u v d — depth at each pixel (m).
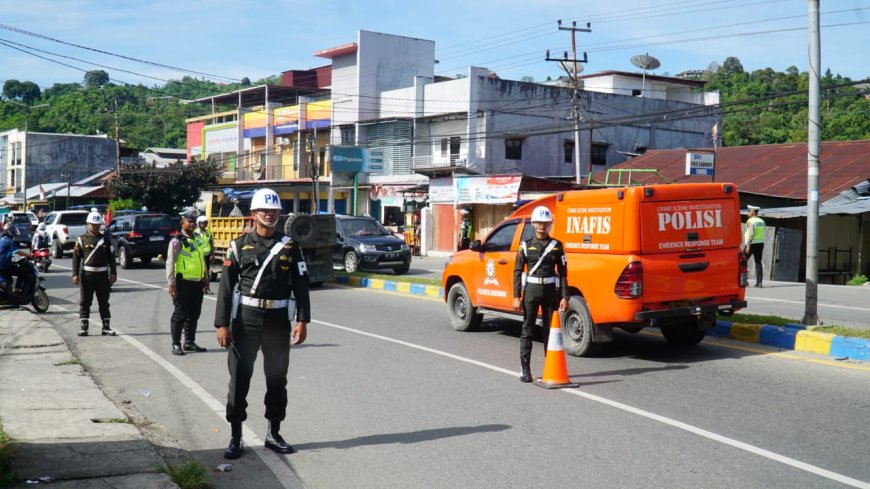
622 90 54.84
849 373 9.09
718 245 10.20
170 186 54.22
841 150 32.31
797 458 6.00
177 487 5.04
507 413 7.43
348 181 46.66
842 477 5.57
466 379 8.99
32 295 15.30
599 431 6.79
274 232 6.16
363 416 7.37
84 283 12.21
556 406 7.69
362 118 49.06
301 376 9.19
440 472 5.75
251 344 6.09
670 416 7.26
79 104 96.44
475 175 35.31
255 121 58.84
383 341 11.72
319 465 5.95
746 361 9.90
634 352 10.69
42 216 41.91
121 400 8.03
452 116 41.66
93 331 12.87
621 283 9.62
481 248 12.24
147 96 101.50
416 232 38.47
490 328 13.08
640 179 34.97
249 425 7.15
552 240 8.82
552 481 5.53
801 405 7.63
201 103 78.38
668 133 48.84
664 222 9.80
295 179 53.78
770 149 35.22
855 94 20.52
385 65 49.84
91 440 6.09
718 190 10.23
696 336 10.89
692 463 5.89
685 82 57.34
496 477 5.62
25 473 5.23
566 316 10.53
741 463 5.88
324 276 20.12
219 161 60.59
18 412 6.97
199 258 10.88
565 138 44.25
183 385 8.80
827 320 13.00
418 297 17.94
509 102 42.31
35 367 9.28
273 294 6.08
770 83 77.94
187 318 10.84
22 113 94.56
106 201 67.38
